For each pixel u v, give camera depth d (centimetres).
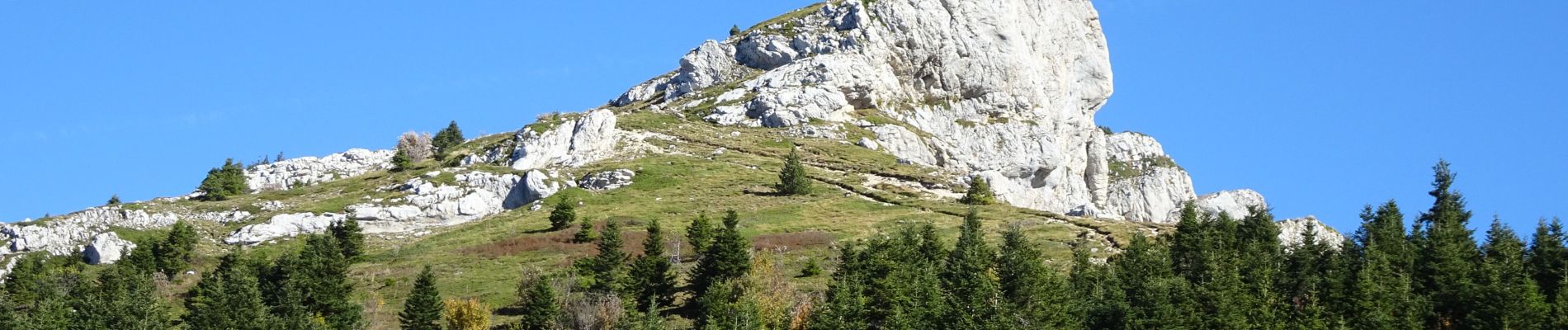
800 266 9512
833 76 15938
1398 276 8600
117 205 12862
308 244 10400
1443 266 8662
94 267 11531
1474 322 8025
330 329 8388
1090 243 10275
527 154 13925
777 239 10519
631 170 13250
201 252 11612
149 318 8469
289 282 8750
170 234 11112
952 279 8456
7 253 11806
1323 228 10600
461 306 8350
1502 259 8981
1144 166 19400
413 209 12606
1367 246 9125
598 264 9181
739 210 11912
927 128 16725
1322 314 8050
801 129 15225
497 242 11000
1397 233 9431
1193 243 9150
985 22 17638
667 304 8631
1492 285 8219
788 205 12062
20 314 9119
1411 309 8081
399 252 10912
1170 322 7788
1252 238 9531
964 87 17312
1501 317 7938
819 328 7600
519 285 9056
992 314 7725
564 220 11469
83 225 12188
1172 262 8938
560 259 10219
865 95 16250
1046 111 17938
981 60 17438
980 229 10488
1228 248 9144
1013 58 17650
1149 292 8006
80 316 8488
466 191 12912
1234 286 8162
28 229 11975
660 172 13325
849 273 8462
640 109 16775
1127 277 8475
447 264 10238
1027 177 16738
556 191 12812
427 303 8288
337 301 8675
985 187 12594
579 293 8650
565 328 7975
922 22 17250
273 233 12106
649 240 9394
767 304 8050
